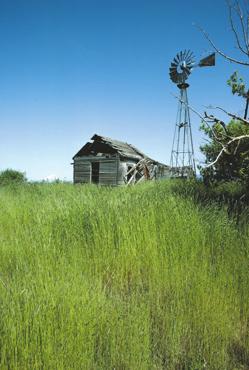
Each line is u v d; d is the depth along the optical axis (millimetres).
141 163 22766
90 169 23219
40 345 2164
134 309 2725
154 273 3723
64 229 4984
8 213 6602
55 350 2137
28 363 2064
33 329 2178
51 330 2225
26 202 7395
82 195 6879
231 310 3145
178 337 2715
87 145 23516
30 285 2750
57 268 3379
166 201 5535
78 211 5457
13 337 2098
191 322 2963
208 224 4758
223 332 2854
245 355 2787
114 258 4160
